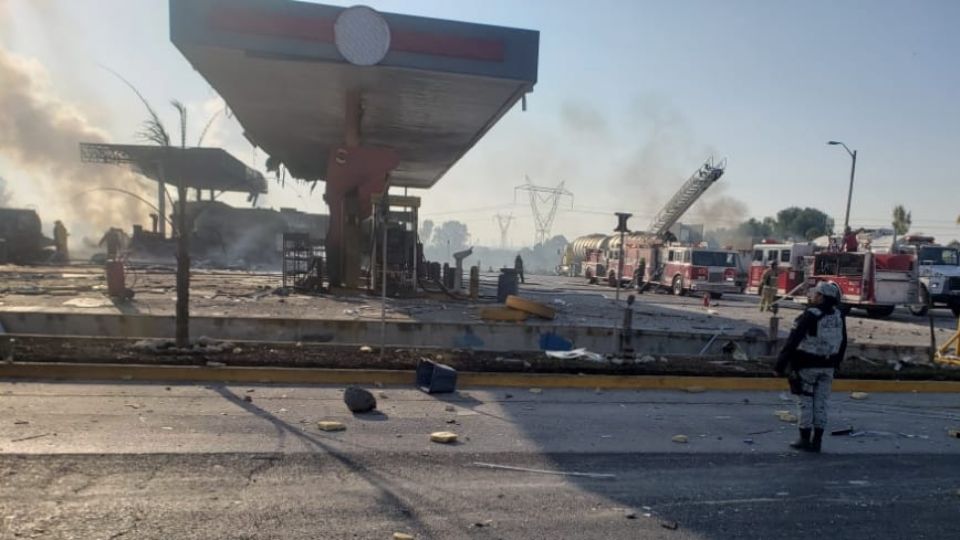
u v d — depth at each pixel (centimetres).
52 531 377
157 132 927
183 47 1570
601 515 458
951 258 2677
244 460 525
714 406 866
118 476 472
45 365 793
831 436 733
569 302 2375
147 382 804
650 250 3588
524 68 1719
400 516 434
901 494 537
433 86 1900
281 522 412
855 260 2450
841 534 445
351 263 2108
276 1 1575
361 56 1625
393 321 1296
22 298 1588
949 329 2078
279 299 1828
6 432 559
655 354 1258
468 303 1983
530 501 477
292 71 1777
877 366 1178
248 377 843
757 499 509
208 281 2434
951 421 845
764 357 1241
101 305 1505
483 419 716
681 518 461
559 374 970
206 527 397
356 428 644
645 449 635
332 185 2070
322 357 966
